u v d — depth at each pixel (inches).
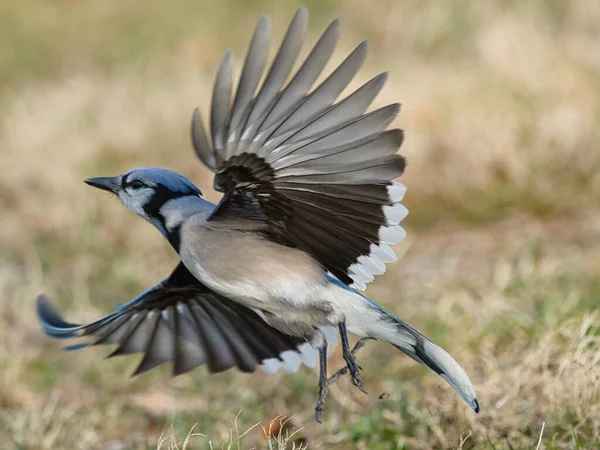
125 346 346.6
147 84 781.3
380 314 289.9
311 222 277.1
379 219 270.5
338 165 259.8
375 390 391.5
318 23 838.5
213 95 249.4
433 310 447.8
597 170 561.0
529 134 577.9
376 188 264.5
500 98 609.9
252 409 394.6
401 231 270.8
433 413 347.3
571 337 356.8
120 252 577.0
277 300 291.3
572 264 473.4
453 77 661.3
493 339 402.9
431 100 618.2
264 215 277.7
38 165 652.1
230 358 344.8
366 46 246.7
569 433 319.6
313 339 297.9
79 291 530.6
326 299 288.8
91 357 464.4
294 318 295.3
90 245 583.5
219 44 855.7
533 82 616.1
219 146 255.0
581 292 431.5
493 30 703.7
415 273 510.3
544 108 589.0
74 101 751.7
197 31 892.0
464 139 580.1
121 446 385.7
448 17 781.3
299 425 376.2
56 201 616.1
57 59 895.7
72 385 447.8
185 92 742.5
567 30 697.0
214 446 361.7
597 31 683.4
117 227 585.6
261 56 247.1
